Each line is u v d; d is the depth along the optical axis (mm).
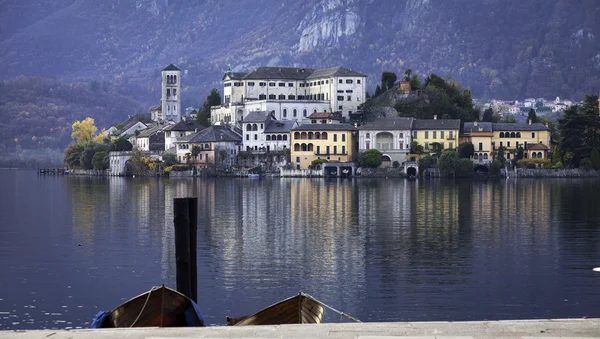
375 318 94062
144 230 164625
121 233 160125
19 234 159750
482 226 167750
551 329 49719
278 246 141875
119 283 112250
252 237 153250
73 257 131875
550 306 99312
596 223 171250
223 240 149250
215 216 190625
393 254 133125
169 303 64500
